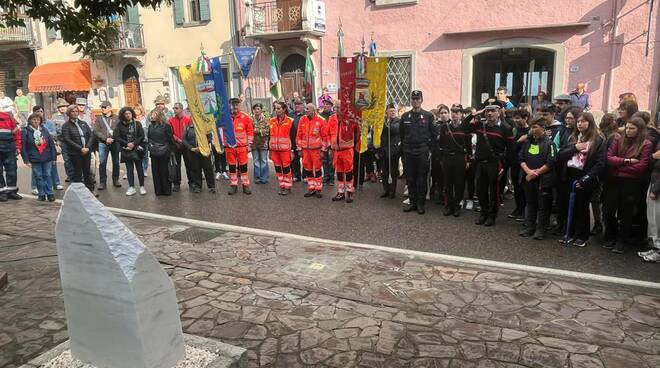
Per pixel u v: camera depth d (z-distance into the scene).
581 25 13.09
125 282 2.16
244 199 9.38
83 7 4.07
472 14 14.34
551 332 3.99
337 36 16.47
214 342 2.65
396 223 7.40
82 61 21.19
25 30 22.25
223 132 9.59
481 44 14.41
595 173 5.86
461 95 14.95
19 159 15.94
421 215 7.86
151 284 2.25
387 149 8.96
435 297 4.68
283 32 16.23
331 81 16.88
